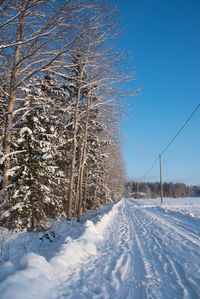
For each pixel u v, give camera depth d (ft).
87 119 70.79
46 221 56.70
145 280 19.89
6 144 39.88
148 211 102.99
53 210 65.00
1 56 37.09
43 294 15.33
